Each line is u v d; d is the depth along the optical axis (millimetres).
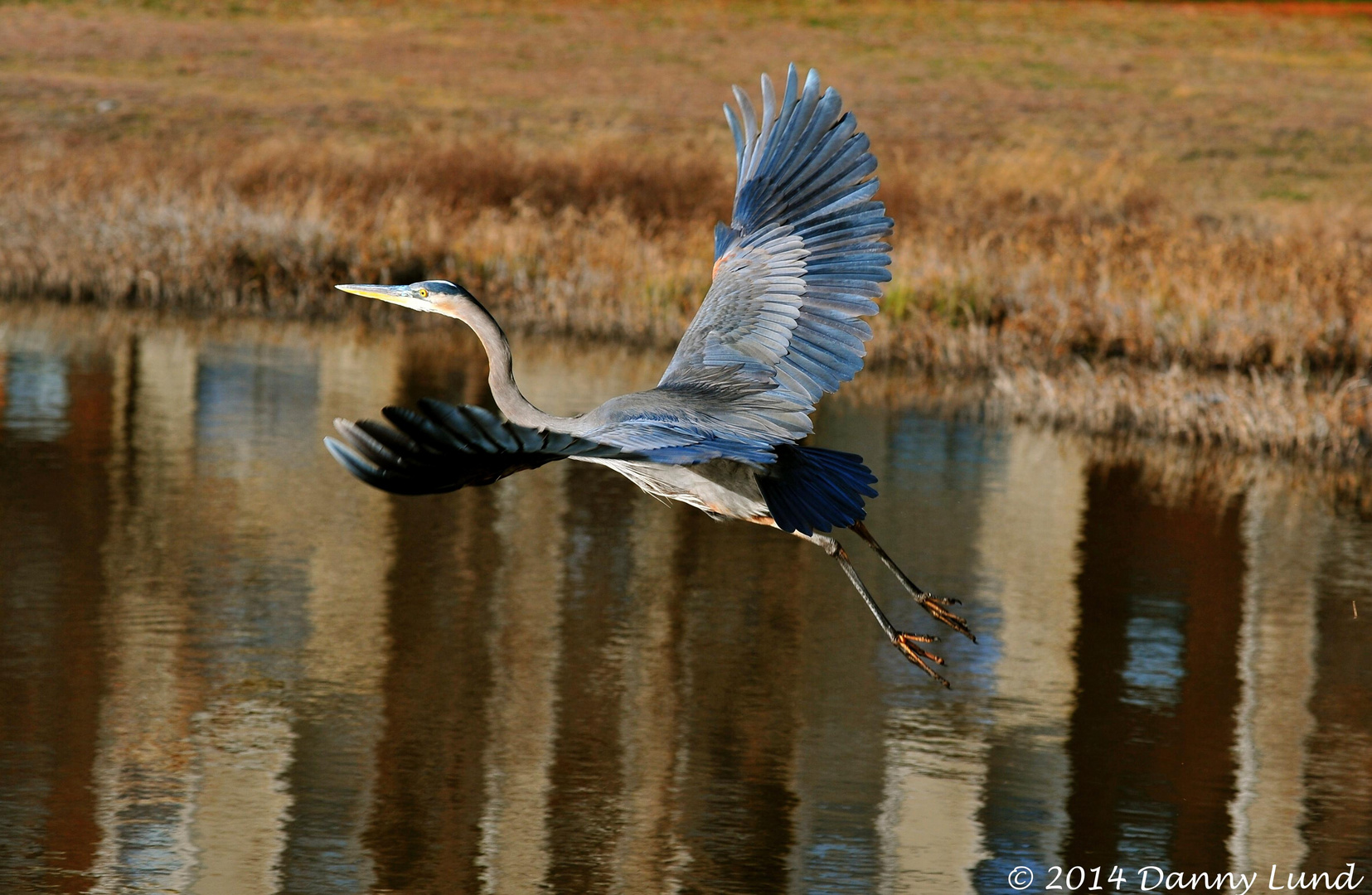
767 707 11250
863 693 11562
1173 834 9547
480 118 44000
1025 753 10617
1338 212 34031
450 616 12828
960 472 17688
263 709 10945
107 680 11320
